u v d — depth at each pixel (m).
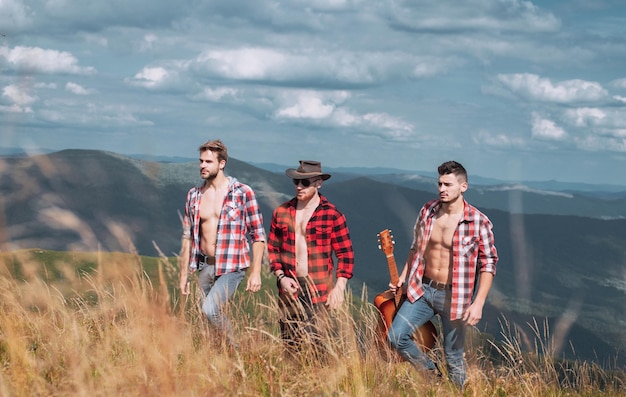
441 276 5.20
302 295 5.48
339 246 5.55
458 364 4.95
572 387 4.75
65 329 3.39
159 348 2.91
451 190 5.10
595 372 4.78
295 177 5.55
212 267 5.88
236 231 5.81
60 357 3.36
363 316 4.70
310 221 5.55
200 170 5.90
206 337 4.17
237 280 5.72
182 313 3.04
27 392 2.97
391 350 5.01
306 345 4.41
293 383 3.86
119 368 3.05
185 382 3.04
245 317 4.74
